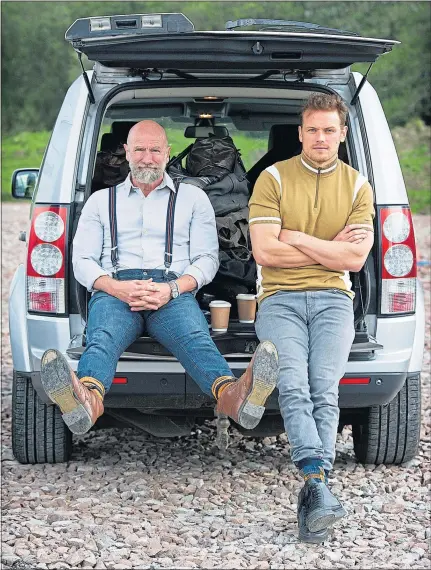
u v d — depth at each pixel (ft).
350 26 91.35
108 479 15.51
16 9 104.37
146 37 13.21
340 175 13.93
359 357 14.33
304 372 13.24
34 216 14.51
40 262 14.43
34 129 103.04
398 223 14.56
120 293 13.84
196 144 16.30
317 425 13.17
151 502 14.52
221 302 14.16
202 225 14.69
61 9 105.09
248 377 12.27
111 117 18.29
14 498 14.56
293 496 14.84
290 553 12.73
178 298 14.07
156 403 14.33
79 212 14.60
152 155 14.37
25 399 15.69
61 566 12.25
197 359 13.47
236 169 16.26
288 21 15.10
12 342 14.97
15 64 103.30
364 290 14.37
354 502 14.61
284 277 13.84
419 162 76.64
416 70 87.45
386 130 15.06
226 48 13.43
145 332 14.19
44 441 15.84
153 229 14.56
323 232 13.88
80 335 14.44
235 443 17.58
